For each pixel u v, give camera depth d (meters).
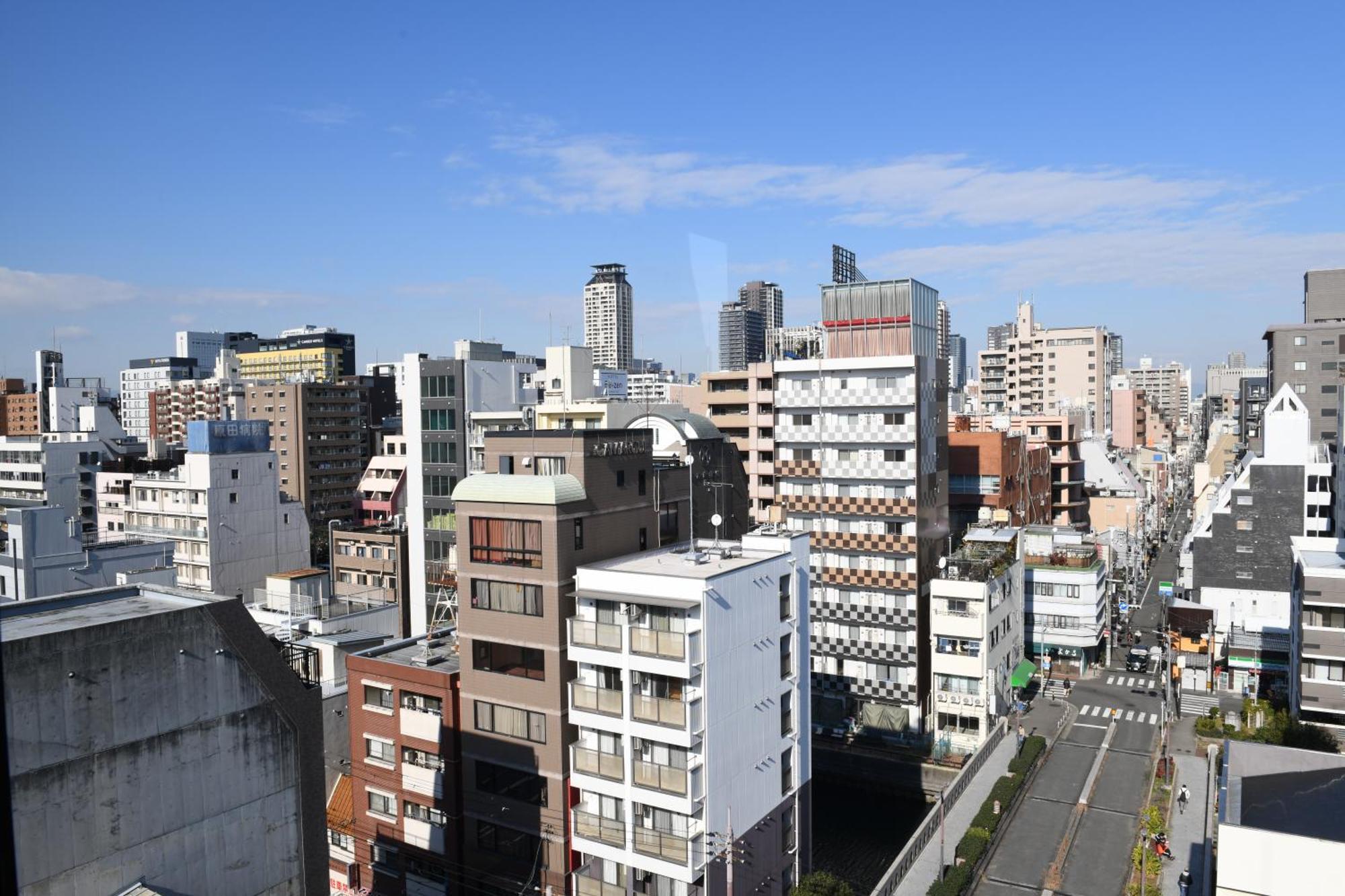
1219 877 27.44
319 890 25.27
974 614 68.06
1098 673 87.50
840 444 73.31
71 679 19.94
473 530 40.78
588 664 38.25
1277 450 88.69
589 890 37.41
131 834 21.03
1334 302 131.00
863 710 72.62
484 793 40.88
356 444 144.38
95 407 135.00
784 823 42.47
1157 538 159.38
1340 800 29.42
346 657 46.12
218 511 95.25
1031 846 51.59
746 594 39.16
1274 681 79.38
